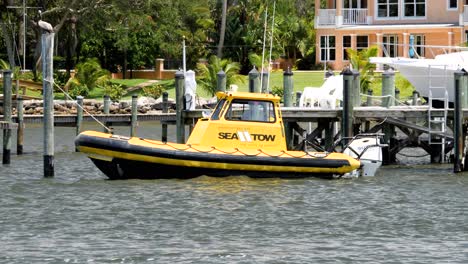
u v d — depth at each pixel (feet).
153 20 459.73
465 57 253.44
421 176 201.46
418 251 133.59
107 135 183.83
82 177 197.67
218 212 158.40
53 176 195.93
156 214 156.66
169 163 183.11
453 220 154.20
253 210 160.35
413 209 163.22
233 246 136.05
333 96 227.40
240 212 158.71
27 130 324.39
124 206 162.71
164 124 255.09
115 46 454.81
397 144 226.38
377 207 164.66
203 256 130.52
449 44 417.90
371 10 436.35
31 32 475.72
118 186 181.06
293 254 131.85
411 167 218.18
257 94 188.03
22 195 173.68
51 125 193.98
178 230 145.79
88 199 169.17
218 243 137.80
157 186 180.45
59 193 175.52
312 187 181.78
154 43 469.57
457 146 206.49
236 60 461.78
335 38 438.81
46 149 194.80
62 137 307.99
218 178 186.19
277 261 128.16
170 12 448.65
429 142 217.15
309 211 160.35
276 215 156.87
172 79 460.55
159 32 453.58
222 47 451.53
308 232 145.18
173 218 153.89
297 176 188.85
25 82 349.20
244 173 186.19
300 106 231.30
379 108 216.54
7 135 224.74
